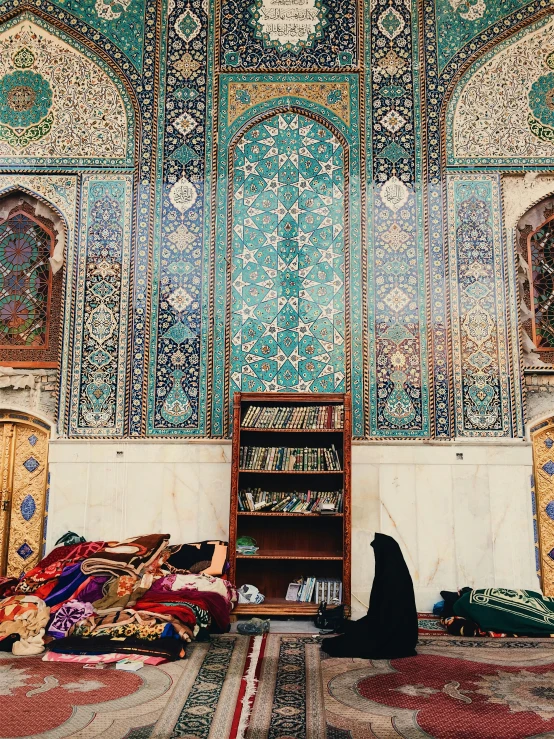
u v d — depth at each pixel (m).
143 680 3.92
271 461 5.83
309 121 6.62
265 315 6.32
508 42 6.67
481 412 6.16
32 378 6.36
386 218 6.45
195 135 6.59
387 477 6.06
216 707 3.50
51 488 6.07
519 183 6.54
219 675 4.03
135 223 6.44
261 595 5.68
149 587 5.12
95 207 6.47
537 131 6.54
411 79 6.65
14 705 3.49
